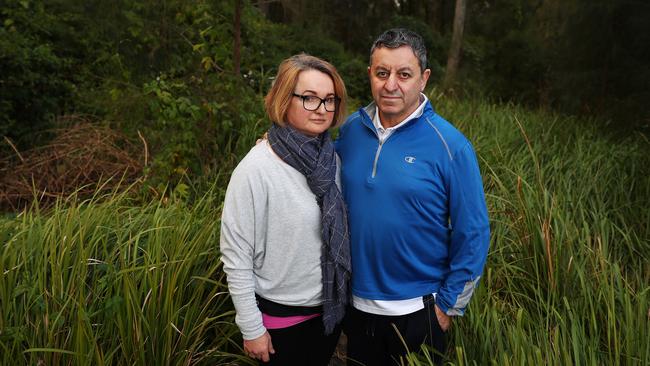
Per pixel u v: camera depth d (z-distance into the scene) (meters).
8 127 5.39
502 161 3.97
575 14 6.86
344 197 1.75
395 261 1.68
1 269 1.88
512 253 2.64
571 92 7.14
